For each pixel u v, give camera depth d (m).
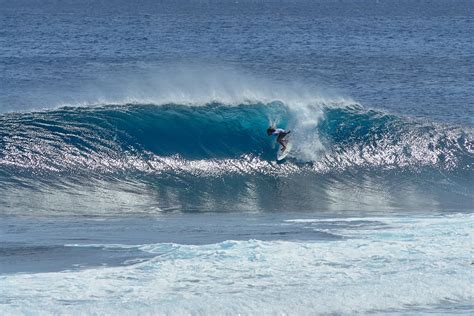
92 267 62.91
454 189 104.69
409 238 71.19
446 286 59.09
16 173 99.75
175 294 56.03
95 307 52.72
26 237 74.88
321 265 62.69
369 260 64.12
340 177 106.94
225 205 96.44
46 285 57.69
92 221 85.06
